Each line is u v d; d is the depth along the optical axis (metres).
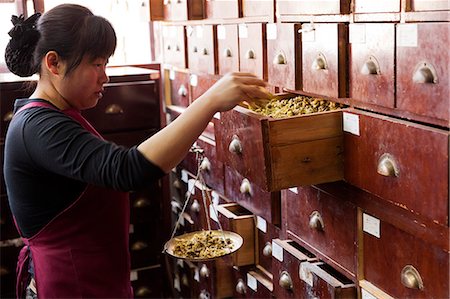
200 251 1.81
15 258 2.70
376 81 1.41
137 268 2.97
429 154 1.26
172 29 2.77
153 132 2.85
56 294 1.48
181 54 2.67
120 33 3.16
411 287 1.42
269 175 1.53
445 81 1.20
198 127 1.23
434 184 1.25
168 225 3.04
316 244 1.81
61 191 1.41
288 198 1.94
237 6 2.06
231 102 1.25
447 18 1.18
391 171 1.38
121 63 3.19
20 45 1.40
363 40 1.45
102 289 1.50
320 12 1.60
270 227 2.12
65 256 1.46
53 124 1.26
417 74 1.26
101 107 2.71
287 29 1.74
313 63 1.64
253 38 1.97
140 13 2.78
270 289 2.11
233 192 2.24
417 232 1.38
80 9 1.38
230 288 2.51
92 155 1.20
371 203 1.53
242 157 1.65
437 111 1.23
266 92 1.29
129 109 2.77
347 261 1.67
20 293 1.65
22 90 2.57
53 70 1.37
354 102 1.54
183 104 2.89
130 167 1.17
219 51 2.28
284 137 1.53
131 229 2.91
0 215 2.64
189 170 2.75
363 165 1.49
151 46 3.23
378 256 1.55
